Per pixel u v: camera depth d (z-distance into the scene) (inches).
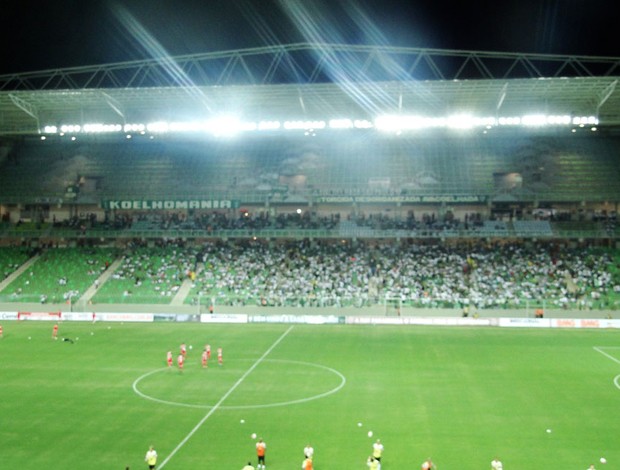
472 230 3312.0
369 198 3430.1
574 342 2301.9
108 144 3890.3
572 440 1200.8
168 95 2800.2
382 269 3184.1
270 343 2274.9
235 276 3193.9
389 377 1720.0
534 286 2970.0
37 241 3639.3
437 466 1066.1
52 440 1193.4
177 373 1770.4
